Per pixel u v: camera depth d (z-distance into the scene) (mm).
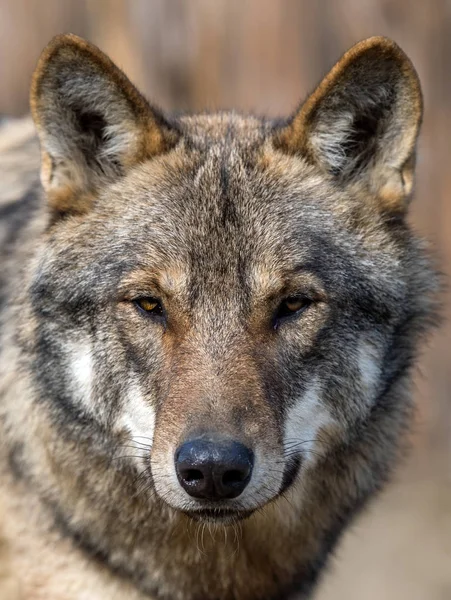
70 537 13961
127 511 13742
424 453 27062
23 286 13906
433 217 27047
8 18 28266
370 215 13773
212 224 12914
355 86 13445
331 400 13203
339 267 13133
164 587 14125
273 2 27188
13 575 14477
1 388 14312
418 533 24875
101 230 13398
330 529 14422
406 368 14070
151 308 12844
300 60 27359
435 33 27062
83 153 13734
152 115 13555
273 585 14430
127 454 13359
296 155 13820
